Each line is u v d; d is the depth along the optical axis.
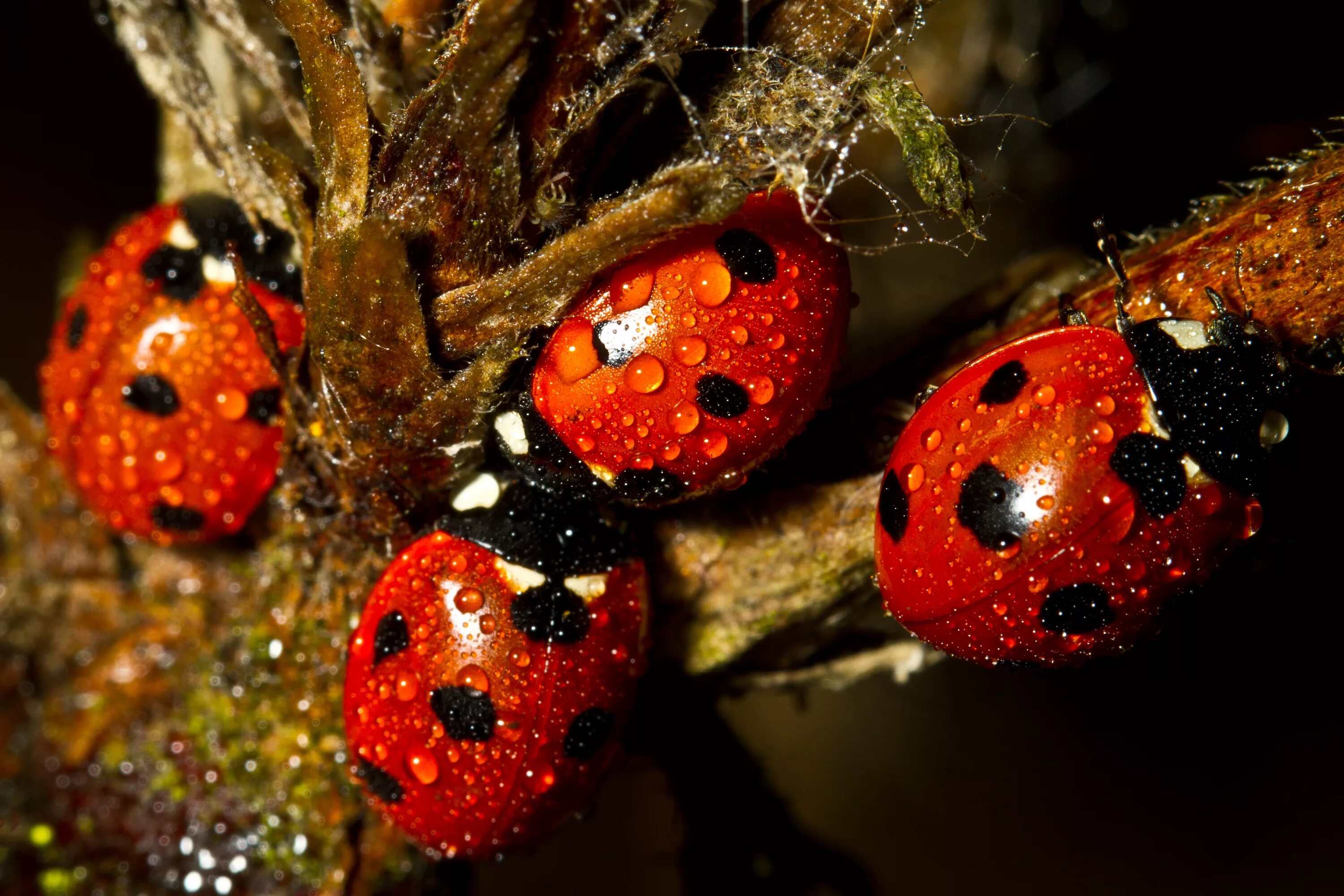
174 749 0.07
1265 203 0.06
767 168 0.06
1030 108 0.10
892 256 0.10
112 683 0.07
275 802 0.07
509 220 0.06
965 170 0.06
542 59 0.06
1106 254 0.06
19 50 0.10
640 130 0.06
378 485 0.07
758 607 0.07
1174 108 0.10
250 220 0.07
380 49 0.06
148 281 0.07
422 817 0.07
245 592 0.07
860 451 0.07
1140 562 0.06
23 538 0.07
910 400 0.07
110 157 0.11
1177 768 0.10
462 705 0.06
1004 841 0.11
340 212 0.06
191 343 0.07
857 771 0.11
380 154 0.06
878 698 0.11
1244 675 0.09
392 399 0.06
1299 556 0.07
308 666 0.07
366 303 0.06
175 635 0.07
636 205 0.06
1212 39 0.10
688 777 0.07
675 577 0.07
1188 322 0.06
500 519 0.07
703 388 0.06
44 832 0.07
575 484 0.06
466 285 0.06
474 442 0.07
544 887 0.11
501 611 0.07
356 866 0.07
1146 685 0.10
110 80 0.10
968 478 0.06
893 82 0.06
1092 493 0.06
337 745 0.07
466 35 0.06
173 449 0.07
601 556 0.07
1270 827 0.10
